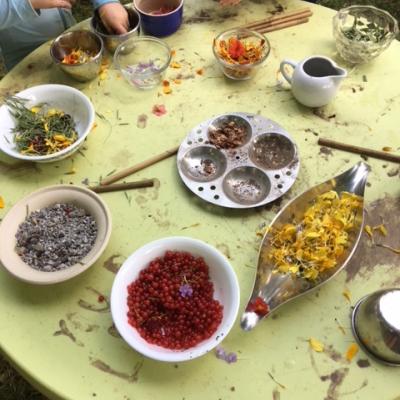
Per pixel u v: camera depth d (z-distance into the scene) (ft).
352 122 3.58
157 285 2.72
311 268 2.72
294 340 2.61
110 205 3.19
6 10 3.90
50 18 4.78
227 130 3.51
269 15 4.32
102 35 3.94
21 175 3.37
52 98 3.66
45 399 4.25
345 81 3.84
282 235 2.86
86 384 2.50
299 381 2.48
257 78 3.91
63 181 3.33
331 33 4.19
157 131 3.58
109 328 2.69
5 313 2.76
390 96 3.73
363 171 3.08
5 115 3.50
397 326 2.37
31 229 2.97
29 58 4.11
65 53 4.03
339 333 2.64
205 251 2.76
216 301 2.68
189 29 4.26
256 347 2.59
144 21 4.09
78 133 3.59
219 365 2.54
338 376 2.49
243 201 3.19
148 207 3.18
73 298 2.81
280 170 3.28
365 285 2.81
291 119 3.62
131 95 3.82
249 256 2.94
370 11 4.08
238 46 3.90
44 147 3.42
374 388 2.45
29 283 2.75
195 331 2.60
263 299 2.63
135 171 3.36
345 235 2.85
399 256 2.93
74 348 2.62
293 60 3.98
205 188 3.21
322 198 2.98
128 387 2.48
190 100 3.77
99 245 2.81
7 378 4.38
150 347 2.50
